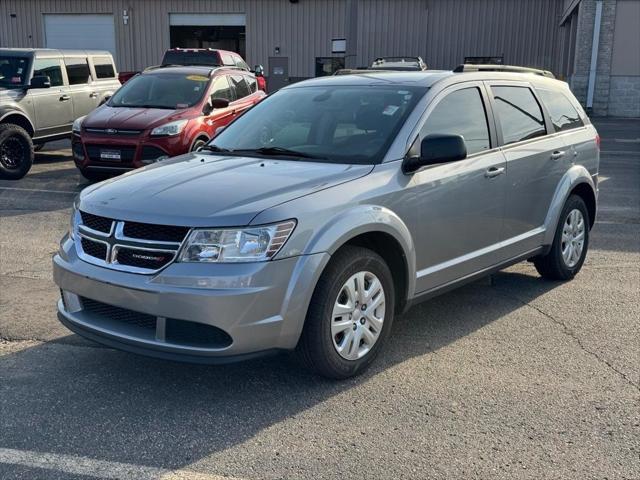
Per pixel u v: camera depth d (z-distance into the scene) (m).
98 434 3.54
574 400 3.91
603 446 3.41
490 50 31.12
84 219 4.07
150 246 3.69
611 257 7.12
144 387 4.09
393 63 20.70
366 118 4.71
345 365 4.07
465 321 5.22
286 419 3.70
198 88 11.53
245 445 3.43
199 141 10.79
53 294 5.86
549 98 6.05
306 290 3.74
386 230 4.15
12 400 3.91
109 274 3.78
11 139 11.59
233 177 4.13
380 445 3.42
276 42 32.47
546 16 30.47
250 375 4.24
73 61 13.51
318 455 3.33
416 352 4.61
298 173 4.16
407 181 4.35
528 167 5.45
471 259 4.96
